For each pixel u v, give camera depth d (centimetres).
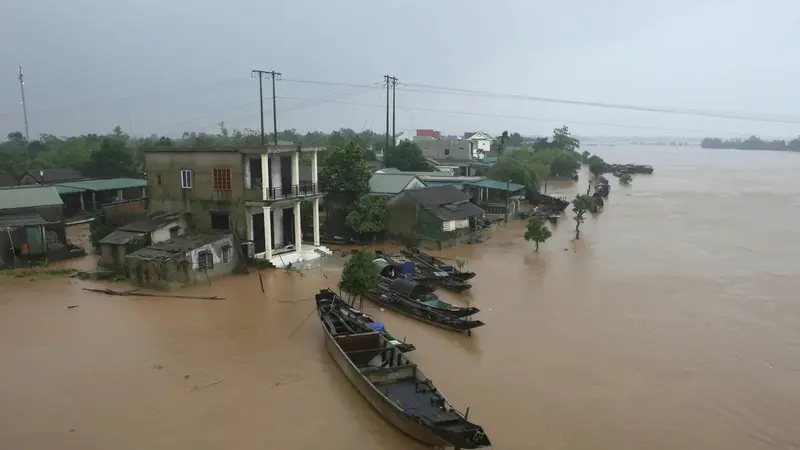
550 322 2678
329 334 2162
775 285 3341
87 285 3209
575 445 1622
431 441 1564
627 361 2227
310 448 1598
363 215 4362
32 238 3725
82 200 5631
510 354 2281
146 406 1820
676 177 11438
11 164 7225
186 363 2158
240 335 2453
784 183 9919
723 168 14412
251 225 3606
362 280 2666
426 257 3791
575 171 10769
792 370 2166
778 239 4781
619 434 1689
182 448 1587
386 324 2620
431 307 2627
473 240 4672
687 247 4450
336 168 4462
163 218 3694
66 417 1747
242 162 3531
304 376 2059
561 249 4397
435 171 7244
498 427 1708
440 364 2173
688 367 2180
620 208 6762
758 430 1731
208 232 3606
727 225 5509
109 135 10969
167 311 2759
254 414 1781
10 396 1877
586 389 1978
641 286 3312
